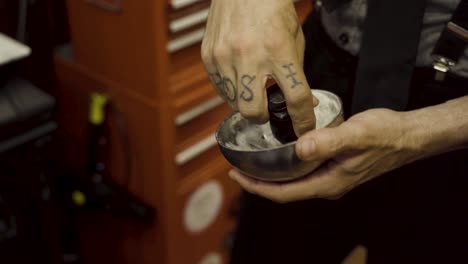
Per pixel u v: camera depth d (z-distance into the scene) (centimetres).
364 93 63
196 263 141
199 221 134
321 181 55
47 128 91
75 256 145
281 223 80
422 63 62
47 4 117
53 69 125
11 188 92
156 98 109
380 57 61
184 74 112
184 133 119
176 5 101
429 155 57
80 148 131
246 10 51
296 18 54
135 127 117
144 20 101
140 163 121
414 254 75
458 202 68
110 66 113
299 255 82
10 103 86
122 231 135
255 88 49
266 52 49
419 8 58
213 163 130
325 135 48
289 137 53
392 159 55
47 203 100
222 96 56
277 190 56
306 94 49
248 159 50
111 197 125
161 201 123
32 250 101
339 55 68
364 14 63
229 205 142
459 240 70
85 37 115
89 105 123
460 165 66
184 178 125
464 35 57
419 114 55
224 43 51
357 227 79
